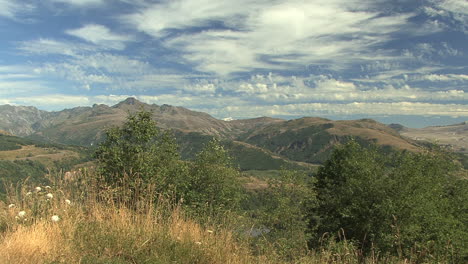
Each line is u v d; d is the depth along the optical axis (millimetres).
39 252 5227
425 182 21500
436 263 9562
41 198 7277
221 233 7371
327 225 24344
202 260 5992
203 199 18750
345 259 7973
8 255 4863
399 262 8844
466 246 18188
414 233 17016
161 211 7945
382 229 18391
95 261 5309
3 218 6621
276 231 20047
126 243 5992
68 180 8250
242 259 6422
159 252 6020
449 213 22891
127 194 8438
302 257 7578
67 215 6762
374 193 20750
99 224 6648
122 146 15648
